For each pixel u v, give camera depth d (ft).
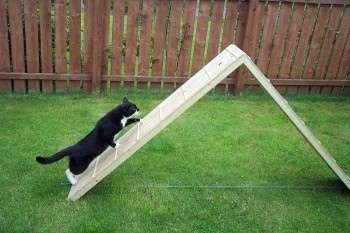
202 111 17.10
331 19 18.95
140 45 17.92
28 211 9.86
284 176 12.49
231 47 11.50
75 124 14.87
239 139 14.71
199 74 11.62
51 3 16.44
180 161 12.85
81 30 17.49
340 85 20.45
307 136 10.75
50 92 17.84
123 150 10.37
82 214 9.91
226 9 17.97
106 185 11.24
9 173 11.37
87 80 18.02
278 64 19.60
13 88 17.49
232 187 11.64
